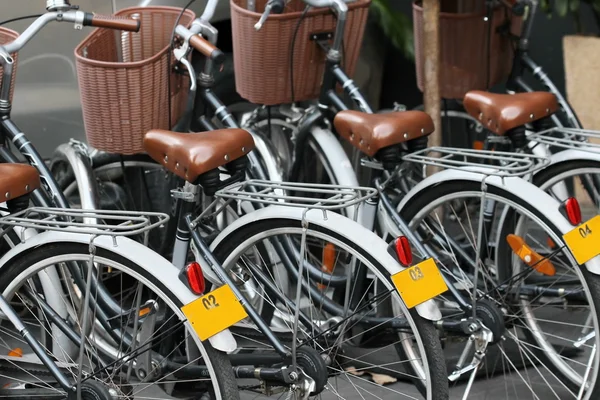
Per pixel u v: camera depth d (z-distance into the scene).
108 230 6.03
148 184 8.61
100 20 6.70
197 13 9.97
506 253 7.53
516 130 7.30
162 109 7.45
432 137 9.12
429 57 9.05
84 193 8.09
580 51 11.09
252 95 8.37
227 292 5.84
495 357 7.86
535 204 6.60
